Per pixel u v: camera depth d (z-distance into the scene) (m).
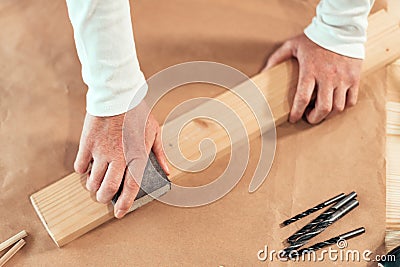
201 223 1.09
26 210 1.11
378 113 1.24
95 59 0.90
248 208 1.11
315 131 1.21
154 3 1.38
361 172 1.16
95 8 0.84
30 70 1.28
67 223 1.05
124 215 1.09
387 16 1.32
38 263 1.05
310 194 1.13
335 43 1.17
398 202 1.13
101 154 1.01
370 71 1.27
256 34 1.35
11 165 1.16
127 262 1.05
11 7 1.38
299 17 1.38
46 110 1.23
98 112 0.96
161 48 1.31
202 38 1.33
